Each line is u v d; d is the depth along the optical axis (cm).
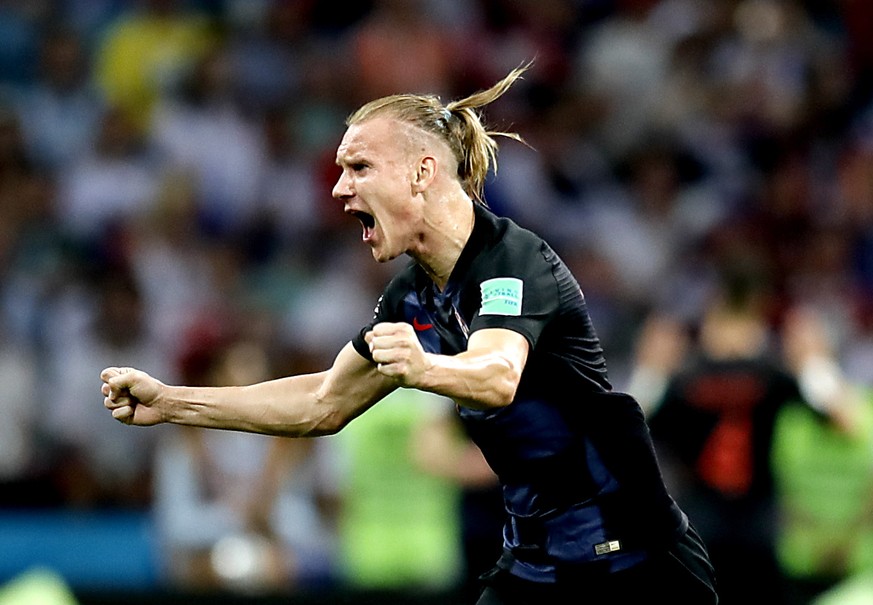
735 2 4809
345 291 3769
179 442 2772
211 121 4141
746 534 2492
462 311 1359
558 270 1358
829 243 4041
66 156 4122
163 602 2723
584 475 1394
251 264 3916
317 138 4262
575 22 4803
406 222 1348
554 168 4266
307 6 4634
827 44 4841
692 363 2509
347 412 1484
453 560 2819
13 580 2866
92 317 3469
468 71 4534
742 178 4344
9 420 3262
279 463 2762
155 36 4384
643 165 4316
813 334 2525
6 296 3594
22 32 4359
